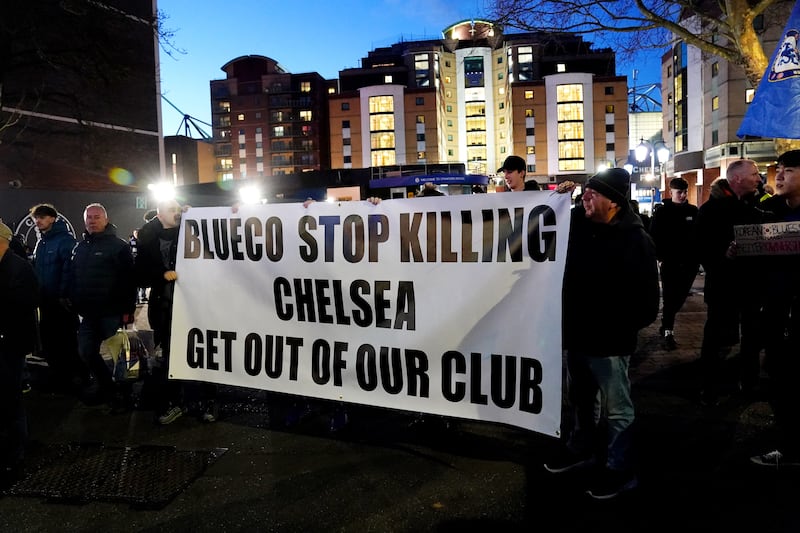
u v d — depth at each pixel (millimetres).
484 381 3152
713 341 4227
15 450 3496
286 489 3184
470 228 3184
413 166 29922
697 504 2867
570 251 3023
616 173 2803
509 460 3471
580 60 75938
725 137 44562
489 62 85125
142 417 4539
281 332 3783
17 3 18344
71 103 26438
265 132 90062
